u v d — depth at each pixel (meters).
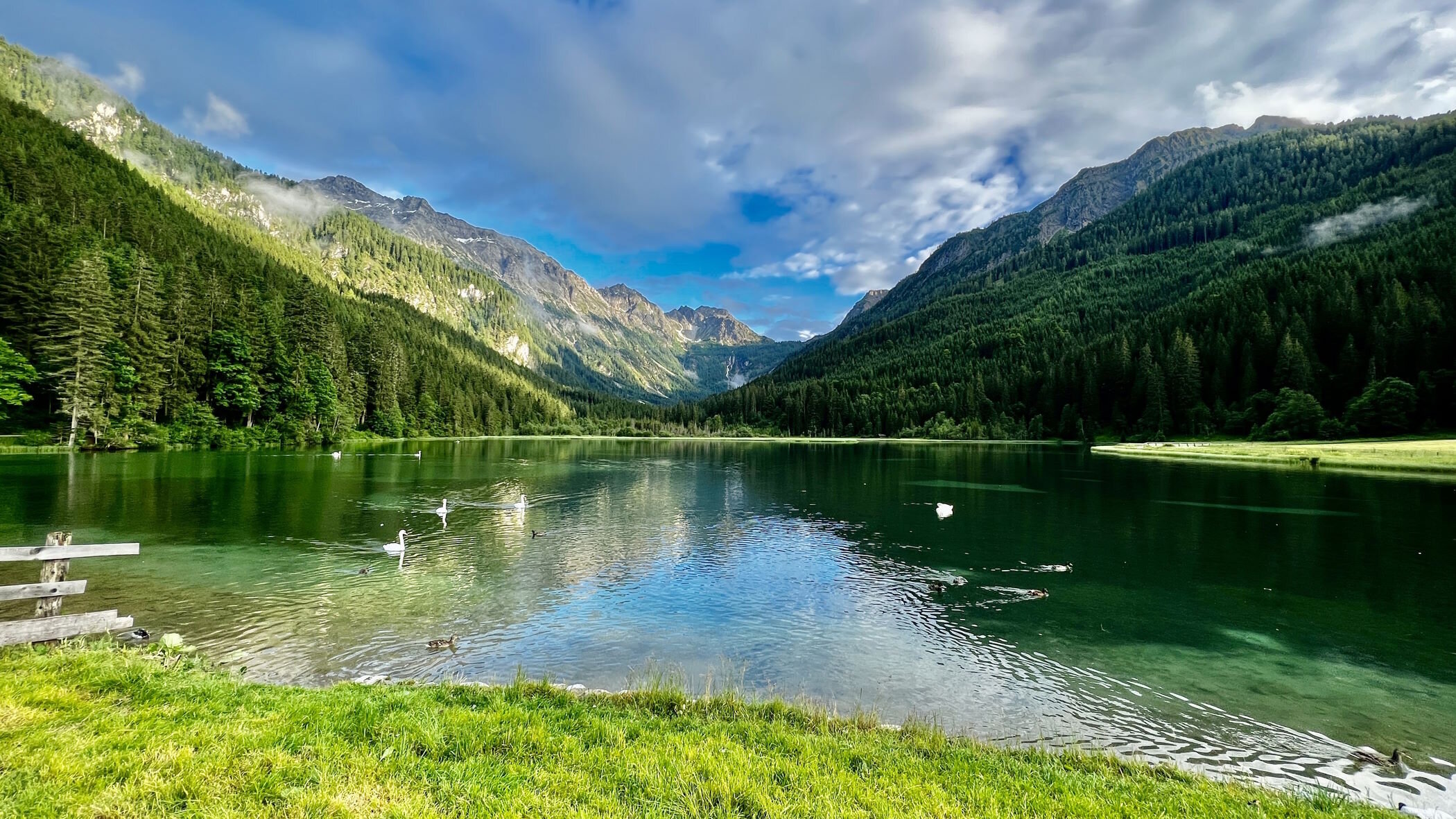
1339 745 15.46
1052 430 178.00
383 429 146.62
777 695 17.83
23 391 69.00
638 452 132.50
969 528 43.84
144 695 10.12
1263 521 45.72
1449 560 34.75
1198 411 136.75
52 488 47.19
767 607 26.02
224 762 7.85
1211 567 33.44
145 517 39.00
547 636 21.91
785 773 9.10
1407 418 106.25
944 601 27.27
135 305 86.62
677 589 28.31
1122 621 24.89
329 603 24.56
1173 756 14.81
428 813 7.00
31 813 6.43
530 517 46.44
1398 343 116.50
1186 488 64.50
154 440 81.81
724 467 91.94
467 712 10.77
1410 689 18.83
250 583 26.75
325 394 116.19
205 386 94.69
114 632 19.50
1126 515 49.22
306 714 9.88
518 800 7.52
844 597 27.72
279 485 55.91
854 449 148.25
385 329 189.50
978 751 12.29
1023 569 32.78
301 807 6.96
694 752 9.49
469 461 94.06
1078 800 9.30
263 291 137.62
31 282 76.62
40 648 11.77
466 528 40.91
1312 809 10.23
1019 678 19.48
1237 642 22.72
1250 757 14.81
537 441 181.50
